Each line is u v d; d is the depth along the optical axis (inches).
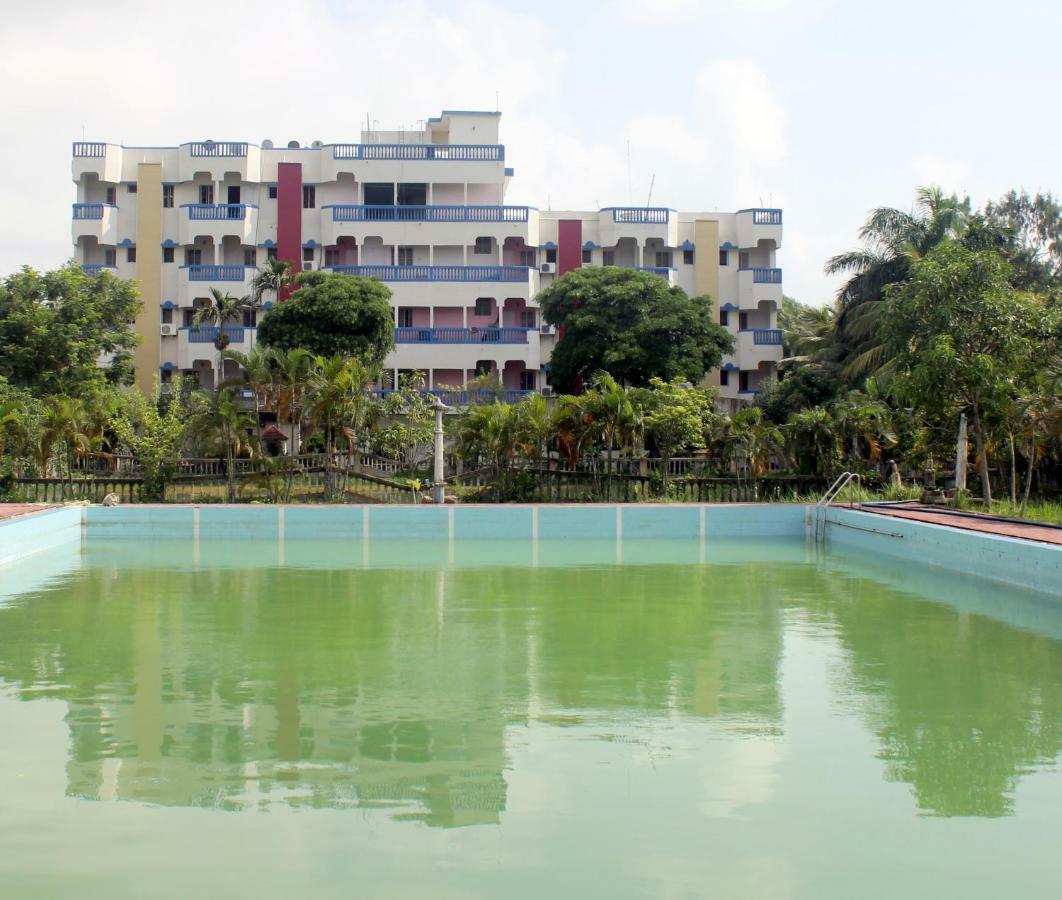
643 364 1528.1
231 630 509.0
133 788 275.7
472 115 1951.3
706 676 407.8
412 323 1849.2
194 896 213.6
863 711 354.0
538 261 1893.5
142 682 395.9
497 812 258.8
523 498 1165.7
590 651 458.6
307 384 1144.2
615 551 870.4
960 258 882.1
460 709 355.9
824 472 1142.3
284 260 1774.1
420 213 1819.6
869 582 685.9
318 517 954.1
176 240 1834.4
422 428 1378.0
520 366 1851.6
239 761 297.7
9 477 1088.8
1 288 1414.9
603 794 271.9
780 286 1886.1
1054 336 908.6
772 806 263.4
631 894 214.7
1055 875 224.8
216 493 1160.8
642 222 1863.9
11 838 242.7
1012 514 834.2
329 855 233.3
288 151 1863.9
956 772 288.8
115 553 849.5
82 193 1838.1
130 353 1772.9
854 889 217.9
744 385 1905.8
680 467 1189.1
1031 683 396.2
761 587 663.8
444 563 788.6
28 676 406.3
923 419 1068.5
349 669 420.2
